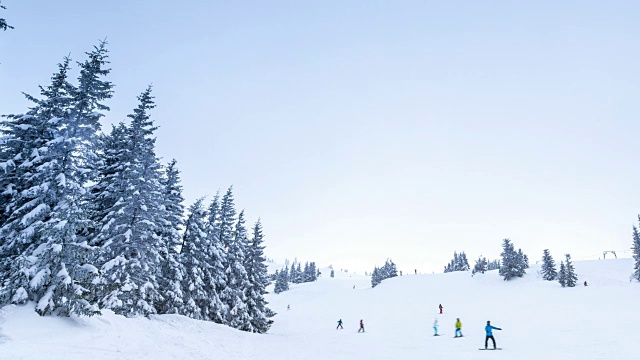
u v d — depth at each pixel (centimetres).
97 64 2019
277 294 12312
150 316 2683
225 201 4403
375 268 13588
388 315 5544
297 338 3372
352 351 2400
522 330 2941
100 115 1941
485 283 8738
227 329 3091
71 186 1744
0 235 1792
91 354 1266
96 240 2381
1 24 1335
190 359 1620
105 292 2209
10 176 1945
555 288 6906
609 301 4584
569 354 1797
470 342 2525
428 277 10875
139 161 2636
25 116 1970
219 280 3828
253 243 4525
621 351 1764
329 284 14838
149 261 2589
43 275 1575
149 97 2727
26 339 1323
